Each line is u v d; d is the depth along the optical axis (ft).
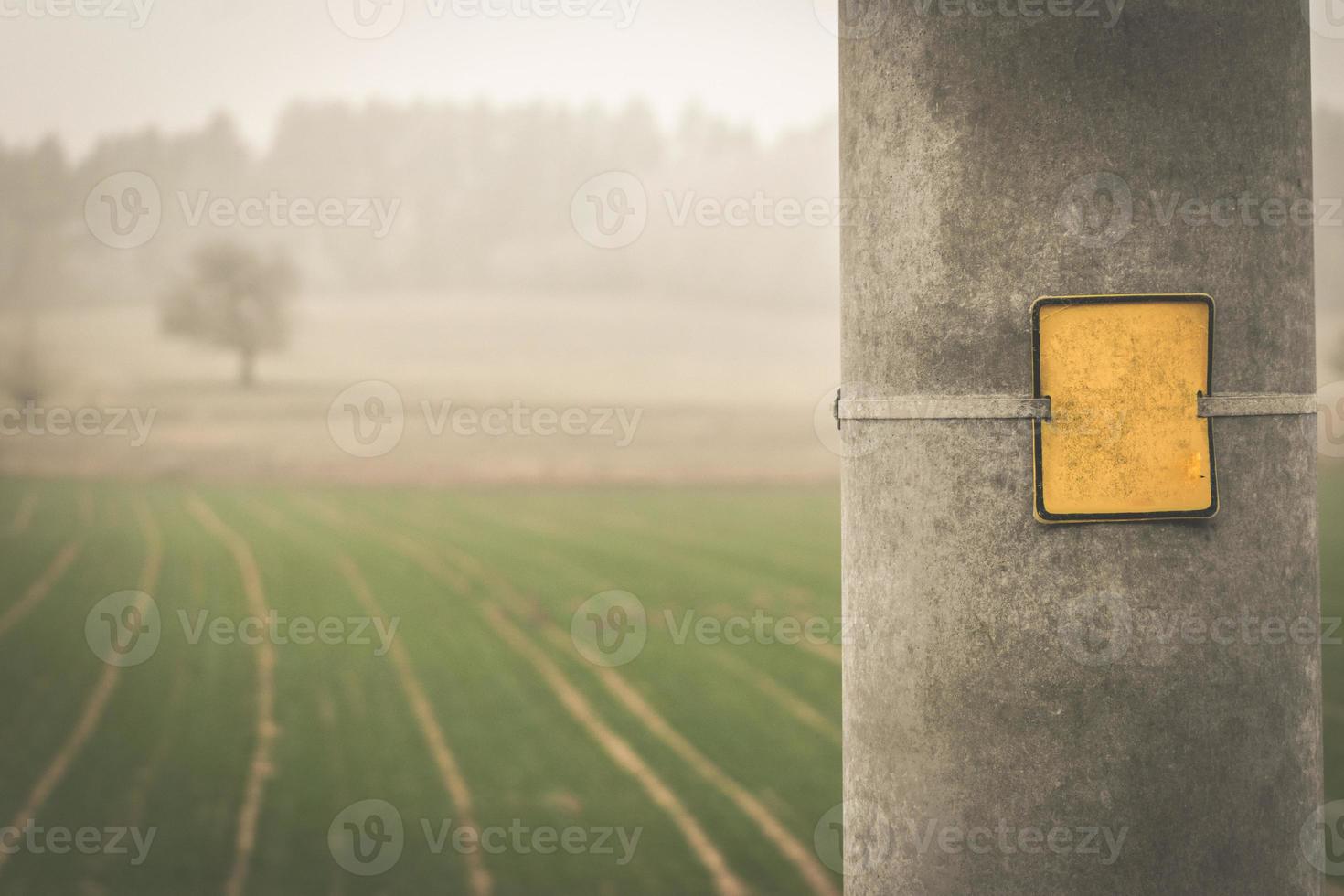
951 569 7.22
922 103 7.25
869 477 7.77
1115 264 6.93
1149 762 7.00
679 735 36.24
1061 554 7.00
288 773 31.89
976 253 7.09
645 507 118.93
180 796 29.53
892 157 7.44
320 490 137.18
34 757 33.17
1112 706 6.99
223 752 33.86
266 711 39.04
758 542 89.25
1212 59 6.97
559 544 87.71
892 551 7.55
